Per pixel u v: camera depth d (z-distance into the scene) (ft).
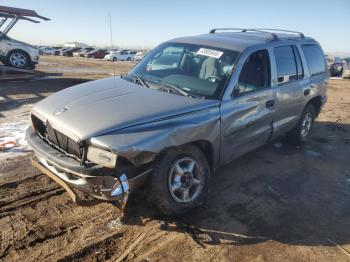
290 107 18.66
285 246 11.86
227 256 11.18
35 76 45.65
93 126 11.05
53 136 12.02
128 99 12.89
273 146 21.66
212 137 13.34
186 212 13.16
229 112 13.96
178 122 12.14
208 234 12.19
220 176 16.85
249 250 11.53
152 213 13.08
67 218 12.53
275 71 16.90
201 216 13.23
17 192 14.07
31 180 15.11
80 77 53.21
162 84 14.55
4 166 16.28
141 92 13.69
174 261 10.81
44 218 12.46
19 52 46.55
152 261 10.74
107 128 10.95
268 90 16.30
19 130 21.63
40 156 12.41
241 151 15.58
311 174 17.88
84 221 12.42
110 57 145.07
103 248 11.14
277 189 15.90
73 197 11.35
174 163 12.15
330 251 11.77
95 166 10.72
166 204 12.16
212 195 14.90
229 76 14.35
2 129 21.71
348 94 49.03
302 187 16.31
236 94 14.40
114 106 12.25
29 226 11.95
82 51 180.14
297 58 19.20
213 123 13.25
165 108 12.32
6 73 44.47
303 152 21.06
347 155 21.17
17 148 18.53
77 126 11.15
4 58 45.75
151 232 12.07
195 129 12.50
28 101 31.09
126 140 10.78
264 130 16.70
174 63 15.92
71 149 11.39
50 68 72.84
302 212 14.08
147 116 11.70
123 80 15.64
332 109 34.96
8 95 33.37
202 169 13.21
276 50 17.37
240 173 17.34
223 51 15.43
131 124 11.28
